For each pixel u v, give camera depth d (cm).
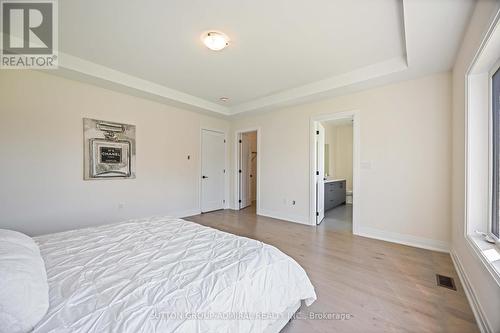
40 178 277
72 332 74
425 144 277
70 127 299
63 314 81
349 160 645
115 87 323
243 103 452
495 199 172
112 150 340
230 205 548
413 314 154
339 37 220
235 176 537
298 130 410
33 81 269
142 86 334
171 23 201
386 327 142
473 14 164
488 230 176
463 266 197
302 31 211
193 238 165
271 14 188
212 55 258
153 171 395
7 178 255
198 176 477
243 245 152
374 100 315
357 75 293
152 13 187
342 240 309
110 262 124
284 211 434
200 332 86
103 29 210
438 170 268
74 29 210
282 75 312
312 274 211
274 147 449
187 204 456
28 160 268
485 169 181
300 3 175
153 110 393
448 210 261
